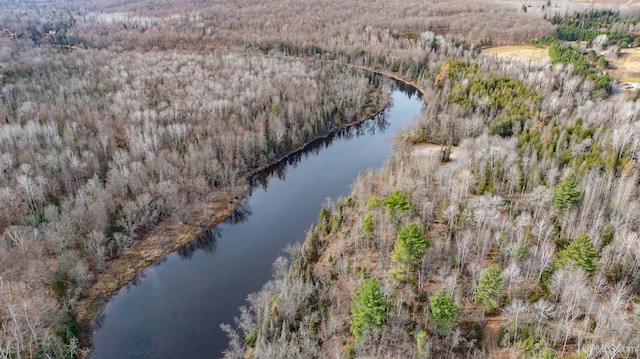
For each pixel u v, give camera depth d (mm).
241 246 100750
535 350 55844
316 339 67375
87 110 143250
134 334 76375
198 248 100812
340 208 99188
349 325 68812
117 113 145250
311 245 86625
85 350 73125
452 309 58625
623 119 115938
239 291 85812
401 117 178625
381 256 78062
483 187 94688
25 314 69312
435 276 73000
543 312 60344
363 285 62906
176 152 123312
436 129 140875
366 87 194250
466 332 62781
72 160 111125
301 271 77938
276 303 72438
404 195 83062
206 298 84312
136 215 102750
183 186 115125
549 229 73250
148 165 117125
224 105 153625
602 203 83062
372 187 102625
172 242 101500
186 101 156000
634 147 97188
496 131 128625
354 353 62625
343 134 166875
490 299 61812
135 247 98625
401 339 62938
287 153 147625
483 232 77125
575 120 121438
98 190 101500
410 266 72938
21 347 66875
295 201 120500
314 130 159125
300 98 170000
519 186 94750
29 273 77562
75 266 84000
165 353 72125
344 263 78188
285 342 63281
